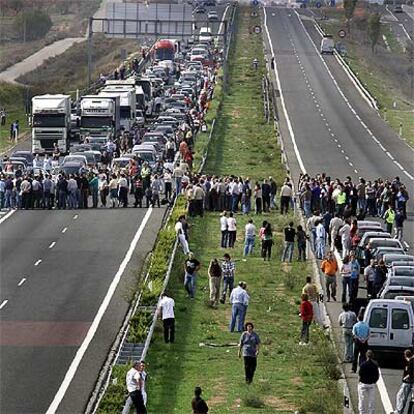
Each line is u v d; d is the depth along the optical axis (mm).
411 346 93688
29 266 133250
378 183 169250
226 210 172375
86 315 112125
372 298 109000
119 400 78312
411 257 121250
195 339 104688
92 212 167375
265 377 93125
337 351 99062
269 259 141375
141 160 197375
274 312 116688
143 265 130000
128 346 96438
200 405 73312
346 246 135500
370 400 80500
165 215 164875
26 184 170125
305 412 83062
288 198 169750
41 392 88000
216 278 117500
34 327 107625
